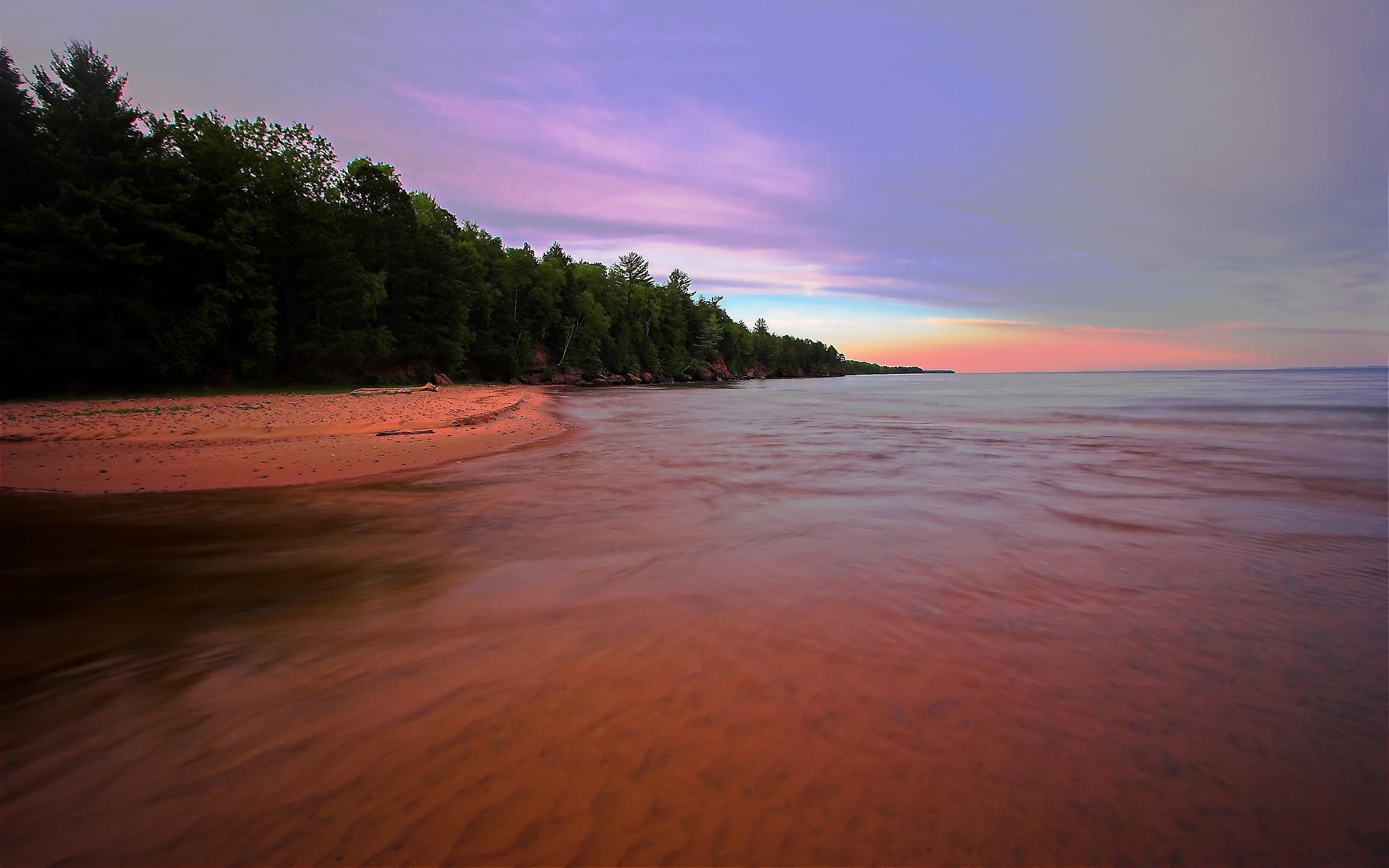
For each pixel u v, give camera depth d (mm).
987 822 2223
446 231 72812
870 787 2402
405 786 2402
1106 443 15508
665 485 9414
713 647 3650
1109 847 2105
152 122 34219
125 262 29031
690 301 131375
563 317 84875
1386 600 4512
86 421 16891
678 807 2295
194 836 2125
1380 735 2773
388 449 13117
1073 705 3021
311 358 41125
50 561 5578
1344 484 9508
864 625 3984
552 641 3754
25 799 2316
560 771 2490
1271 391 51719
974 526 6770
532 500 8320
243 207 37156
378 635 3879
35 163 28375
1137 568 5242
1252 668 3426
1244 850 2098
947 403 37781
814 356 197750
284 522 7105
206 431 14852
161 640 3824
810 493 8797
